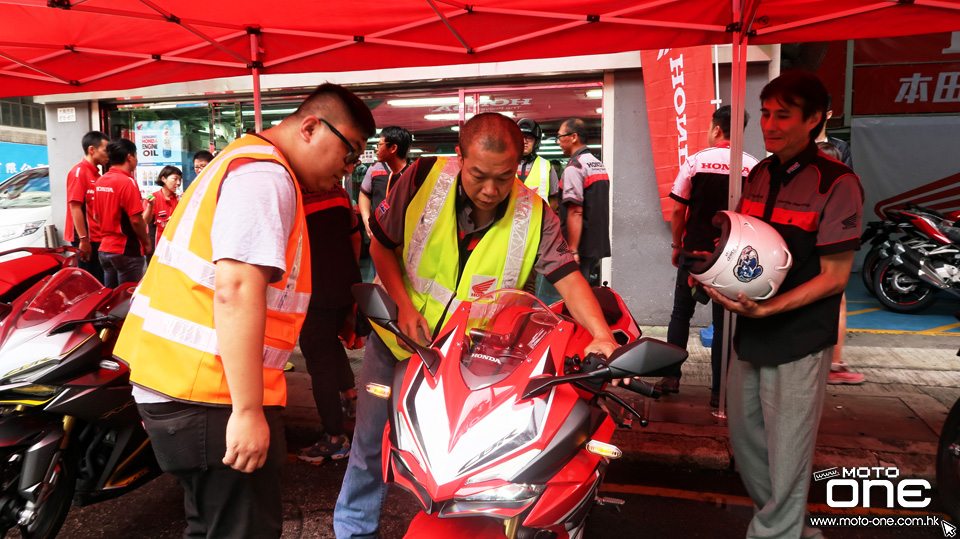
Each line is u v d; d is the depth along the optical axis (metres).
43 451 2.59
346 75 7.34
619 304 3.40
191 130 8.27
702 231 4.43
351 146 1.88
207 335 1.70
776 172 2.64
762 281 2.36
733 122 4.00
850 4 3.78
